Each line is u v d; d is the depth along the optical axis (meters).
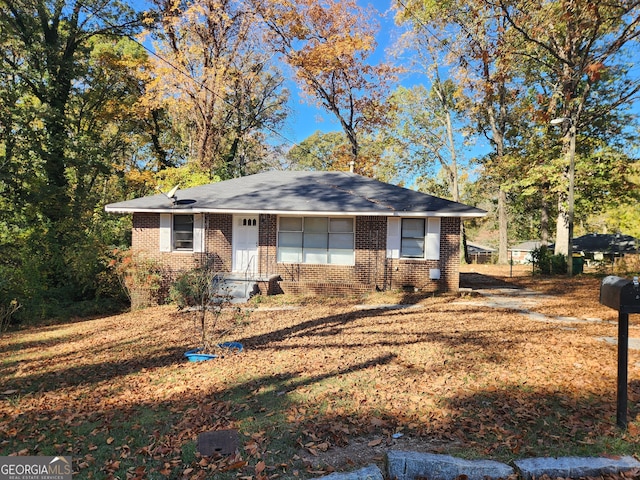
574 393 4.70
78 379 6.07
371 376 5.46
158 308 13.02
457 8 19.28
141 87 26.72
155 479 3.20
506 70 14.48
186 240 14.22
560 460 3.18
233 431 3.88
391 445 3.60
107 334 9.47
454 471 3.10
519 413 4.16
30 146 17.92
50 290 14.45
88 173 21.88
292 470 3.24
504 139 28.14
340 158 28.95
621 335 3.76
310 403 4.61
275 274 14.06
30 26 19.33
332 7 24.08
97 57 24.28
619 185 19.73
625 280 3.76
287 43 25.08
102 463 3.51
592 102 21.36
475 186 37.31
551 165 20.12
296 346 7.31
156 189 24.05
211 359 6.66
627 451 3.37
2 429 4.28
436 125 33.97
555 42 16.30
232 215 14.18
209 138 25.33
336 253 14.05
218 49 23.81
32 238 16.19
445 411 4.26
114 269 14.08
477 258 48.94
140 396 5.17
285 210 13.35
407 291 13.74
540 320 9.26
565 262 20.66
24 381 6.11
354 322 9.35
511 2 12.60
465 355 6.36
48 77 19.41
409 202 14.06
